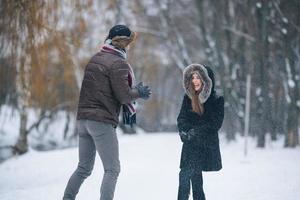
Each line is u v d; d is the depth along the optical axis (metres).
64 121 37.84
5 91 20.66
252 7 27.36
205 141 8.47
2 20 16.19
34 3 16.36
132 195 11.13
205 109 8.53
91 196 11.30
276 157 18.97
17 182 15.71
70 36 22.48
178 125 8.63
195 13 37.16
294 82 24.84
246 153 19.77
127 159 19.45
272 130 28.47
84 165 8.55
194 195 8.67
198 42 38.16
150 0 38.00
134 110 8.55
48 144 35.81
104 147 8.20
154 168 16.44
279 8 25.28
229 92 29.89
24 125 26.05
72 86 31.05
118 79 8.16
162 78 49.59
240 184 12.08
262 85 25.94
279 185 11.71
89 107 8.23
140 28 37.81
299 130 27.28
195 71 8.48
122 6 36.69
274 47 26.78
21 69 17.70
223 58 30.95
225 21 30.55
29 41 16.67
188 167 8.56
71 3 21.14
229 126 28.84
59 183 14.32
